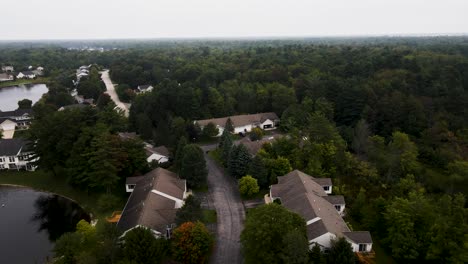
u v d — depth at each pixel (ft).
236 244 162.61
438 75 362.74
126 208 183.52
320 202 176.76
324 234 148.36
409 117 290.15
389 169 223.10
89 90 464.65
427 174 232.12
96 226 177.88
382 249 160.66
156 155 250.16
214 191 216.33
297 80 394.52
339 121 329.72
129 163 221.87
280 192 195.72
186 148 226.38
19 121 371.97
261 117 345.10
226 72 472.03
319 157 232.73
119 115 293.02
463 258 137.28
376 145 256.52
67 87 529.86
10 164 263.08
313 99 342.85
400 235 152.25
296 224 143.02
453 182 222.48
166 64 609.83
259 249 134.51
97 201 212.02
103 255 129.90
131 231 137.80
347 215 188.85
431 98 321.11
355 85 338.95
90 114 261.03
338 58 486.38
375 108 308.19
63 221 200.03
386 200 184.65
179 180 208.03
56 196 228.43
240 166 229.25
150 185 193.16
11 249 172.55
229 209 194.90
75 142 220.23
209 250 156.35
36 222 199.00
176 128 293.43
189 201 165.99
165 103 332.80
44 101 404.98
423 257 150.41
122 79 546.26
